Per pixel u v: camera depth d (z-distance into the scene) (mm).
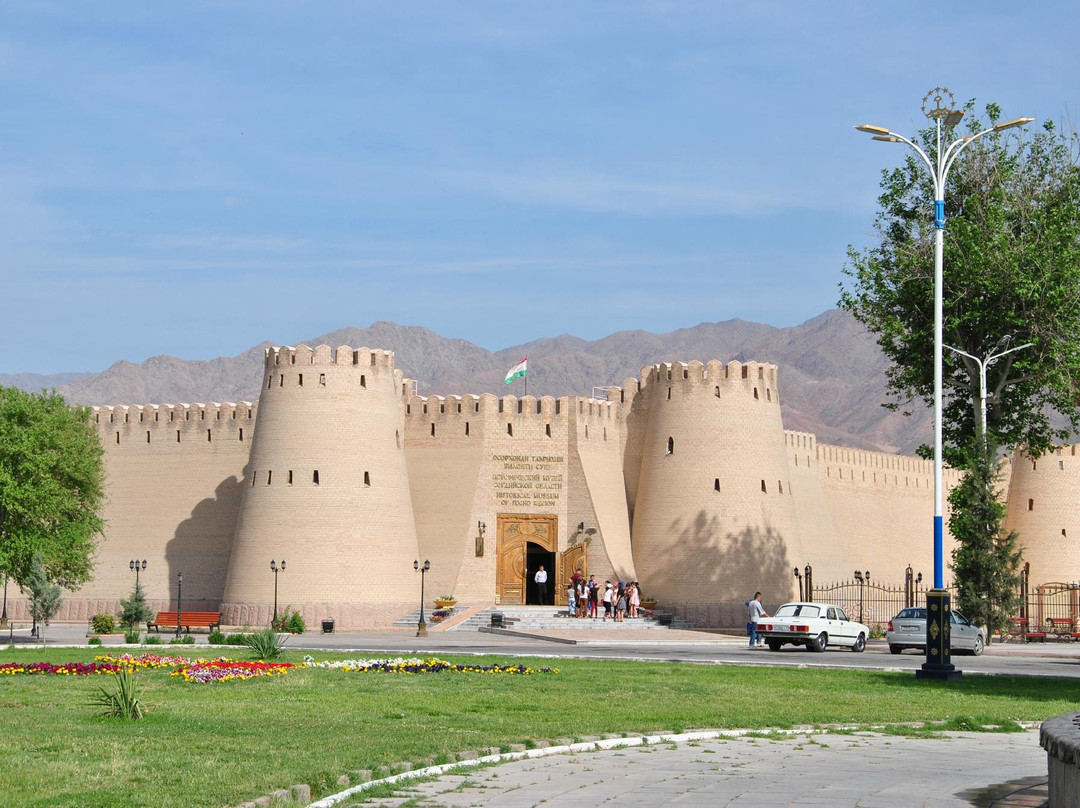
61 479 50031
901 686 27875
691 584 59906
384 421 58438
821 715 21984
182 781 14477
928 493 79688
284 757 16172
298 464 56469
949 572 80438
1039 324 45156
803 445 69125
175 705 22047
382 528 57219
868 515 74000
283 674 28594
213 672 27547
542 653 39438
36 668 29000
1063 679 30562
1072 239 45531
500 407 62844
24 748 16609
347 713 21234
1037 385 46875
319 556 55750
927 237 46812
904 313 47625
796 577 60938
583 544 61812
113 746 16812
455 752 16938
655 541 61125
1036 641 54375
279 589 55688
